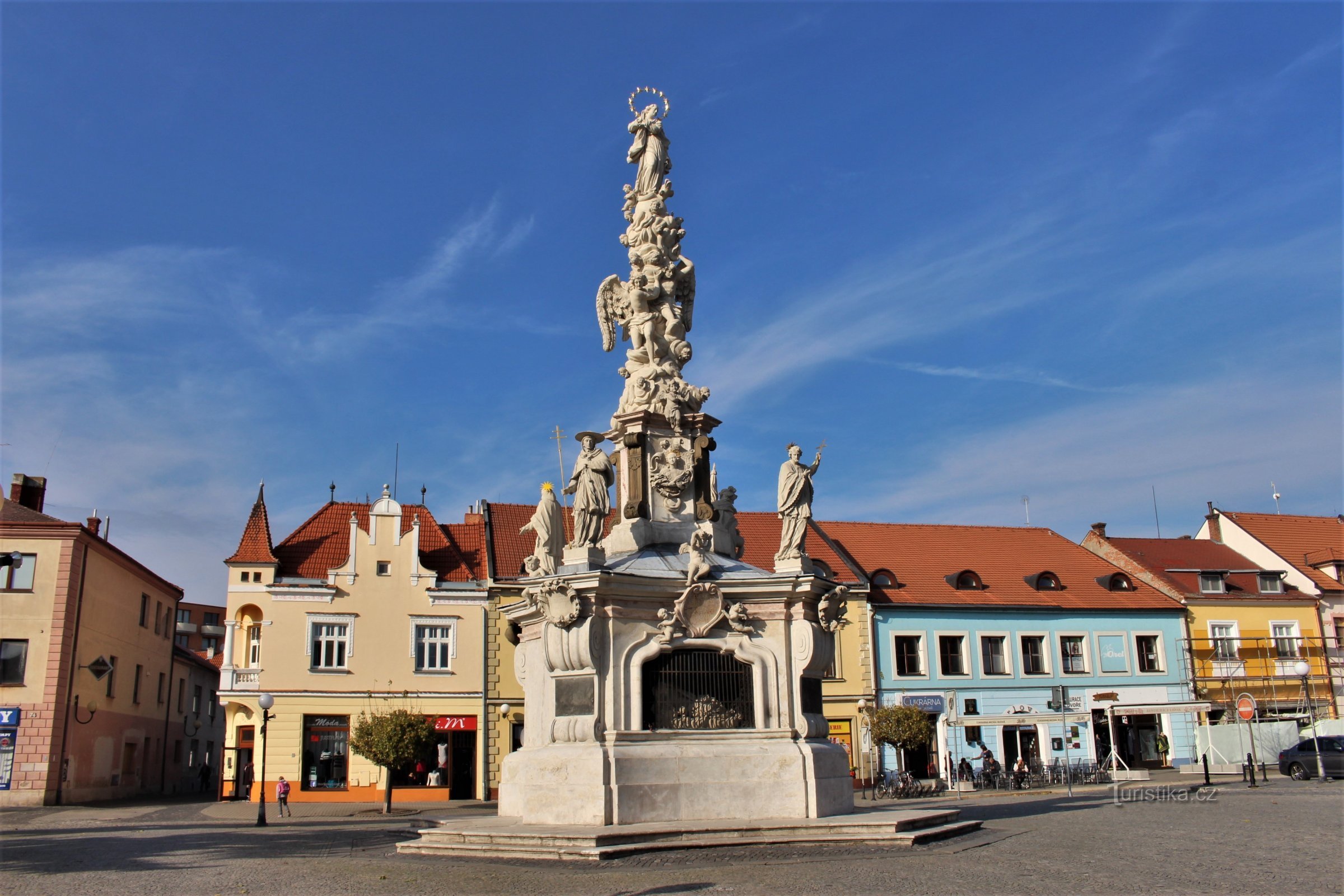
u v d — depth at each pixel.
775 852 12.70
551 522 16.77
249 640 36.50
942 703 37.94
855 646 37.66
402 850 13.96
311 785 34.84
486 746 35.81
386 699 35.72
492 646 36.66
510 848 12.94
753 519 43.56
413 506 39.62
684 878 10.78
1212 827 15.87
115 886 11.31
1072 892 9.66
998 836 14.55
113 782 38.56
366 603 36.34
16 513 34.78
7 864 14.10
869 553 42.06
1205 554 46.12
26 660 33.25
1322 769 29.23
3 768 32.47
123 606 39.72
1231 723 40.84
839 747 15.45
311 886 10.84
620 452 17.78
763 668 15.09
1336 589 43.91
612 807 13.81
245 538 36.56
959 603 39.28
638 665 14.72
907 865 11.54
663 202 18.97
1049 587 41.84
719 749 14.55
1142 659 41.16
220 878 11.93
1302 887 9.83
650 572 15.49
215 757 57.44
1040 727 38.72
